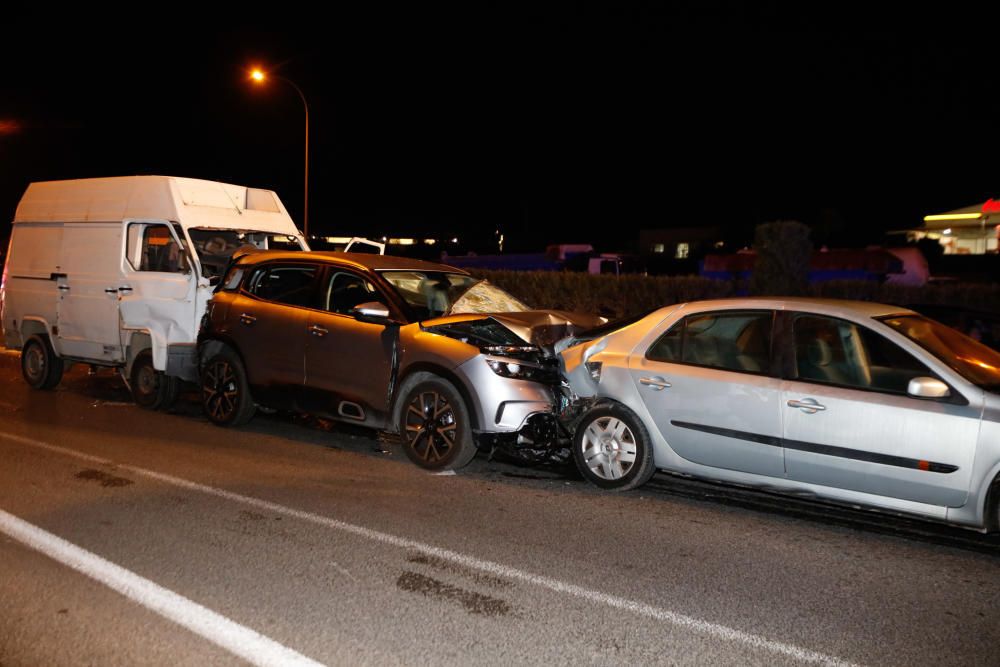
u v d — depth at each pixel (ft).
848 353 18.66
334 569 15.78
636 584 15.24
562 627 13.41
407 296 25.32
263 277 27.89
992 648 12.84
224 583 15.05
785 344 19.35
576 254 98.73
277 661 12.17
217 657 12.29
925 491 17.34
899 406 17.56
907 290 43.34
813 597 14.73
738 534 18.19
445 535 17.81
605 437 21.48
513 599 14.49
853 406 18.01
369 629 13.25
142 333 31.37
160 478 22.06
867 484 17.99
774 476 19.24
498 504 20.17
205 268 30.94
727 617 13.85
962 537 18.12
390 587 14.96
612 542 17.54
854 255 64.23
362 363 24.35
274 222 34.50
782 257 46.42
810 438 18.47
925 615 14.02
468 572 15.72
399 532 17.95
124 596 14.44
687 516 19.45
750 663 12.25
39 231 35.65
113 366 33.55
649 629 13.37
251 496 20.53
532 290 58.44
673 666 12.14
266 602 14.24
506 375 22.08
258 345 26.99
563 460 24.58
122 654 12.37
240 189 33.83
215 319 28.37
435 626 13.39
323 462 24.13
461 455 22.50
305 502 20.08
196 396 35.14
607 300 54.75
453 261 101.65
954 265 75.61
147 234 32.50
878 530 18.57
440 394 22.80
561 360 22.86
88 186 34.04
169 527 18.10
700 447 20.11
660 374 20.71
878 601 14.60
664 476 23.02
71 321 33.99
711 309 20.68
